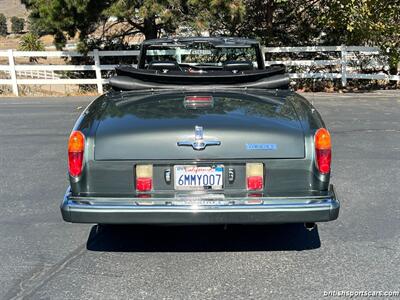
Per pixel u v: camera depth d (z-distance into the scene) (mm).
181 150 3516
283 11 15945
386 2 13914
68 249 4117
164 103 3986
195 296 3355
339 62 14375
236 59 5520
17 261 3900
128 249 4113
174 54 5555
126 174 3541
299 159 3535
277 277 3607
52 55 14773
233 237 4312
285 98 4211
